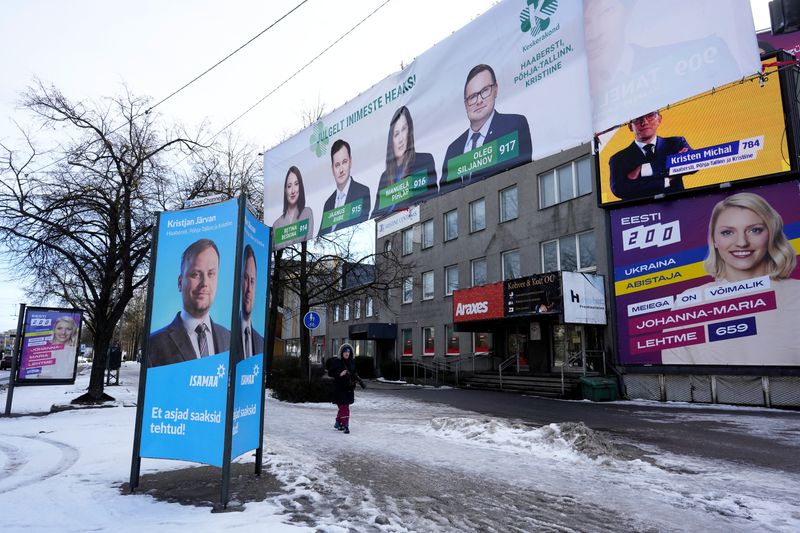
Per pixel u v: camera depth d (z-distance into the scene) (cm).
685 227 1587
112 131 1487
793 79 1439
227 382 492
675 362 1568
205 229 536
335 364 959
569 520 447
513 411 1295
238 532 399
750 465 677
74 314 1424
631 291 1684
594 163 1903
